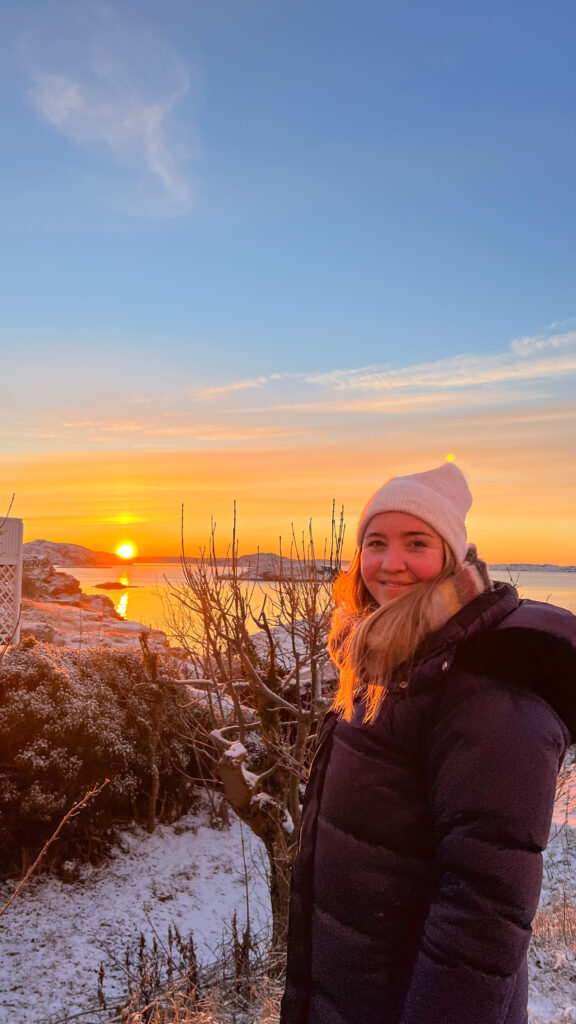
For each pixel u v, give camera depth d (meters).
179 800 15.54
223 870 13.80
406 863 1.28
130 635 22.73
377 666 1.32
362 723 1.37
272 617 9.12
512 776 1.12
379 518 1.42
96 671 15.07
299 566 8.76
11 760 12.62
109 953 10.46
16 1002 8.95
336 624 1.67
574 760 8.07
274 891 8.62
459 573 1.34
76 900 12.09
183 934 11.20
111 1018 7.45
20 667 13.43
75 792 13.23
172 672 15.36
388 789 1.30
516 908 1.10
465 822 1.14
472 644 1.24
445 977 1.11
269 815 8.71
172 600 10.73
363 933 1.30
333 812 1.38
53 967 9.94
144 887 12.84
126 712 14.86
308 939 1.47
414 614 1.30
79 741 13.30
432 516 1.35
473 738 1.16
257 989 5.38
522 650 1.19
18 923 11.12
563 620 1.25
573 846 8.84
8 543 15.19
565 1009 4.59
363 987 1.29
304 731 8.76
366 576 1.48
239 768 8.84
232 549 9.04
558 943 5.89
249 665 8.91
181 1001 4.88
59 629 22.75
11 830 12.58
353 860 1.33
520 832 1.11
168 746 15.29
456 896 1.13
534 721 1.16
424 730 1.26
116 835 14.17
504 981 1.10
